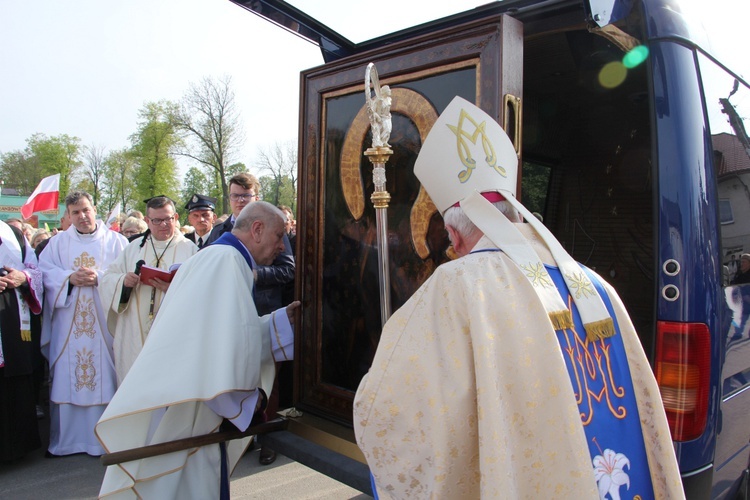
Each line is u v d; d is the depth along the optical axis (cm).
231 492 349
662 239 195
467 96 196
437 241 209
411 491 120
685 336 191
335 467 209
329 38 292
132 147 3127
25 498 350
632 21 203
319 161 251
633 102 334
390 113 216
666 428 132
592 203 356
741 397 232
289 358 258
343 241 243
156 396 194
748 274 242
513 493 107
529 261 127
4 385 391
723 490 226
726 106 235
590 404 124
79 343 418
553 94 349
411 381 120
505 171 143
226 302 215
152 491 211
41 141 4594
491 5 248
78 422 425
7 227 418
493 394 110
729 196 228
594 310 130
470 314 117
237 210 418
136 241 408
